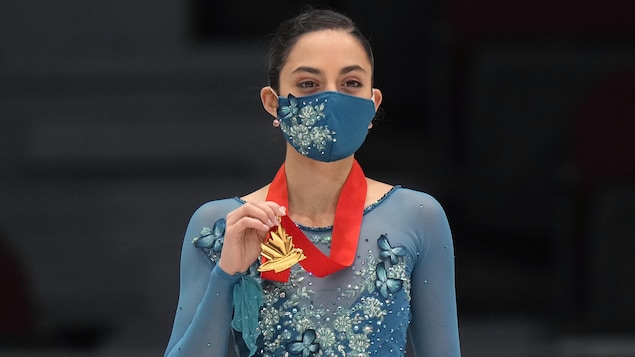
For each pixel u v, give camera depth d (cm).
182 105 2286
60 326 1989
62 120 2245
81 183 2155
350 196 820
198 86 2306
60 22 2344
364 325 789
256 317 777
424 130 2389
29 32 2331
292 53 799
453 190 2128
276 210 751
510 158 2075
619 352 1702
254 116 2275
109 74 2300
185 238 841
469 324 1856
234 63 2327
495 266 2016
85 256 2039
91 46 2352
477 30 2136
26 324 1827
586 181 1834
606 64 2052
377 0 2416
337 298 791
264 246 760
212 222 830
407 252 814
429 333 829
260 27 2522
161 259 2041
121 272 2034
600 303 1805
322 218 821
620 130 1852
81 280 2023
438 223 834
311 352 784
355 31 807
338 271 796
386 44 2423
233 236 752
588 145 1853
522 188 2072
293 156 824
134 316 2006
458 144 2155
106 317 2006
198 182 2158
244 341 792
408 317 812
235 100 2297
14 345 1822
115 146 2234
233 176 2192
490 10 2141
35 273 2028
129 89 2297
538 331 1809
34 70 2289
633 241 1803
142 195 2111
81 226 2067
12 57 2312
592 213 1825
